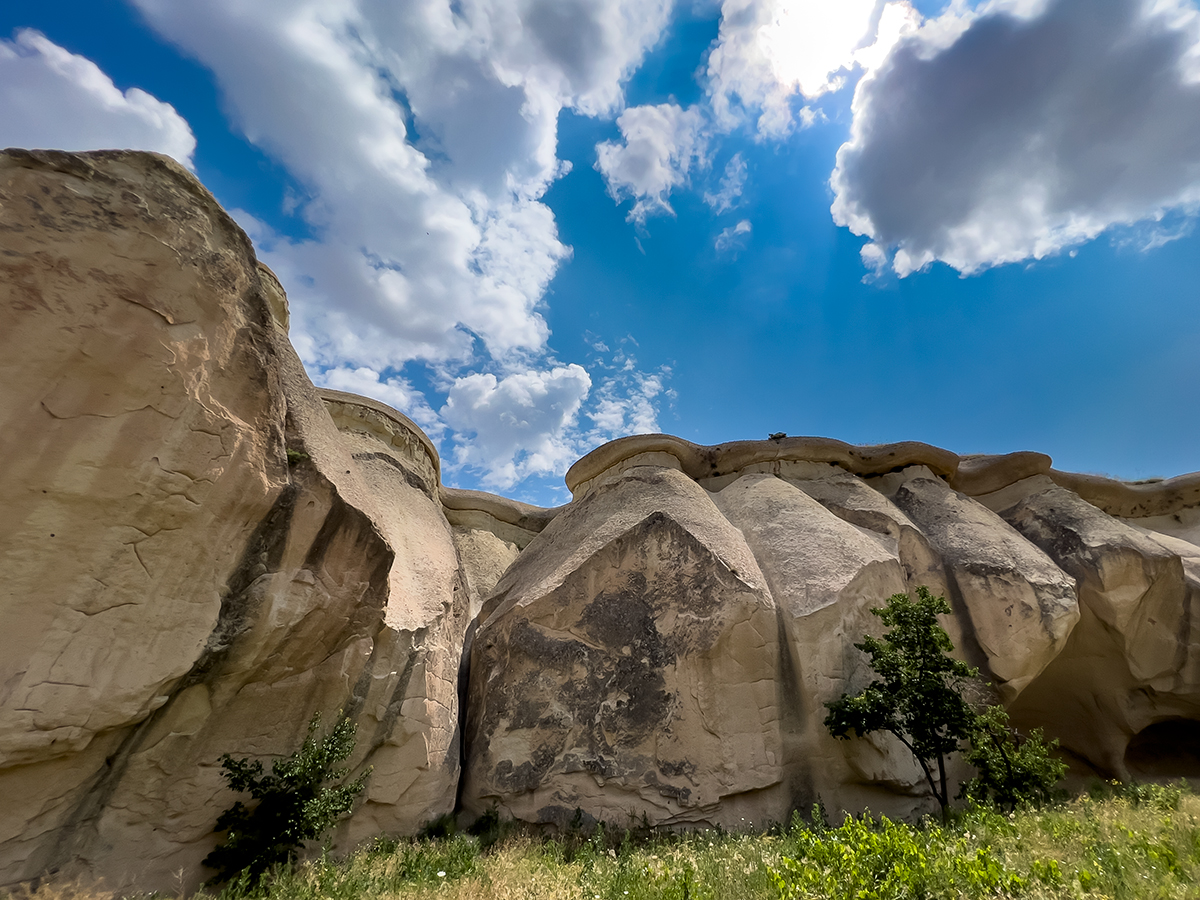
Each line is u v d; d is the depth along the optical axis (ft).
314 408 30.91
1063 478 65.31
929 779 32.83
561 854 27.27
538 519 82.99
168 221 20.94
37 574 17.25
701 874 19.25
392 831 30.19
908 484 58.44
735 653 36.29
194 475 20.83
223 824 23.07
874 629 39.47
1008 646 42.37
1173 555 48.83
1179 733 51.49
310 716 26.96
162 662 20.03
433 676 35.24
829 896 14.70
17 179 18.15
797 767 34.50
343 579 27.02
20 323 17.35
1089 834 19.70
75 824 19.13
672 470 54.19
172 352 20.27
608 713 35.35
